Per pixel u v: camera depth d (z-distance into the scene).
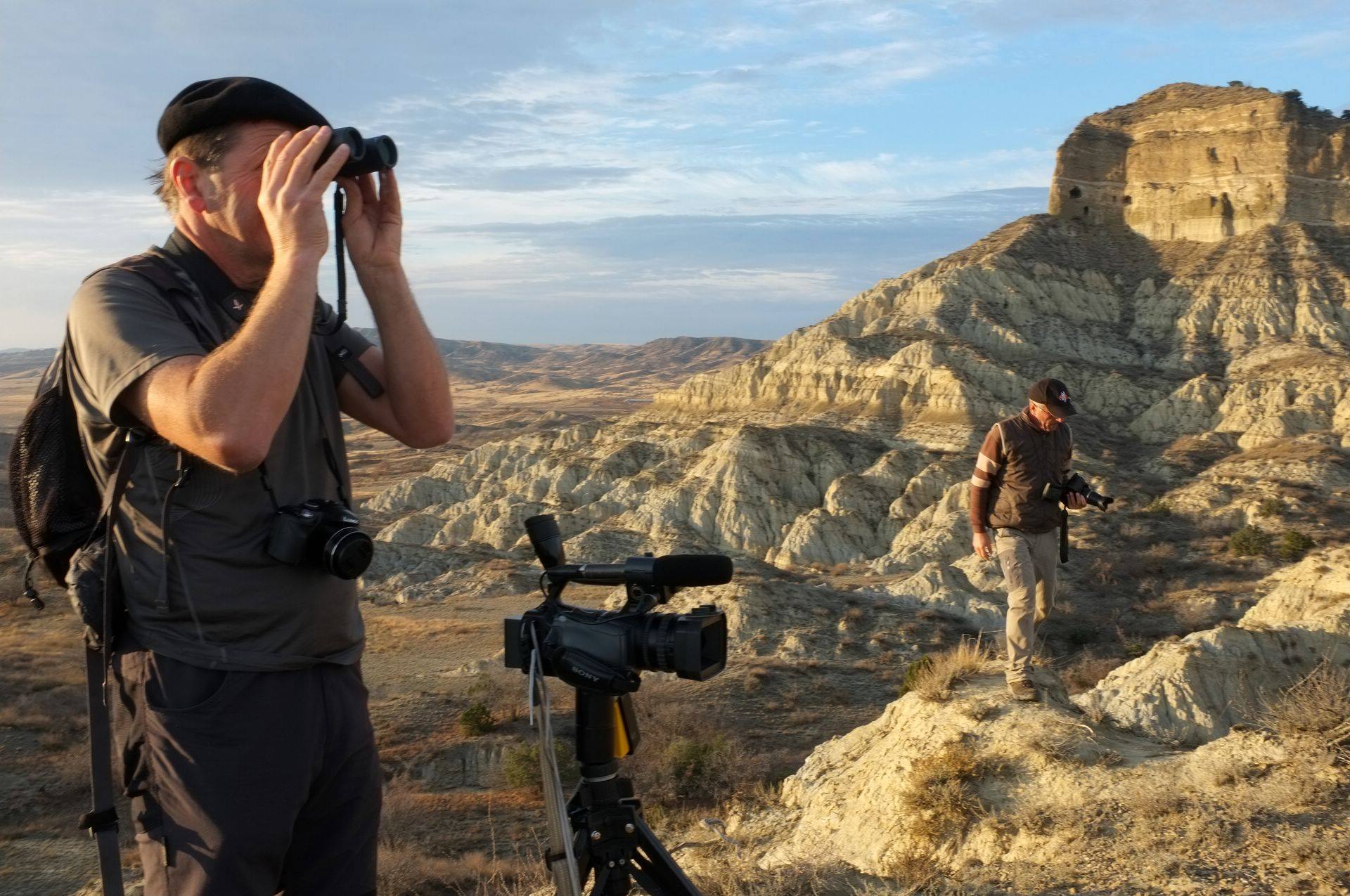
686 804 24.64
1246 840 5.14
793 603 51.78
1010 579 7.34
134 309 1.75
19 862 20.53
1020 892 5.33
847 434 90.06
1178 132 120.81
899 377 96.00
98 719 1.89
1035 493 7.02
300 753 1.86
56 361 1.88
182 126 1.85
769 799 10.88
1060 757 7.04
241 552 1.81
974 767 7.31
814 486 83.19
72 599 1.81
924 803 7.17
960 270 114.00
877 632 48.53
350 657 2.01
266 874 1.85
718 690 39.03
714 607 2.04
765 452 84.44
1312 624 12.98
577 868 2.08
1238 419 86.06
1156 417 90.06
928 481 78.56
